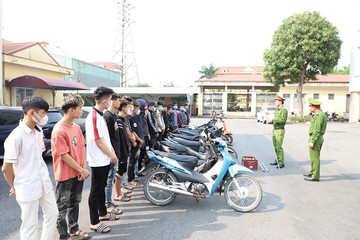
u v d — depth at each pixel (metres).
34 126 2.63
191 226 3.72
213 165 4.53
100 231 3.49
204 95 33.03
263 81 31.02
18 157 2.52
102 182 3.52
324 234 3.53
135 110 5.25
